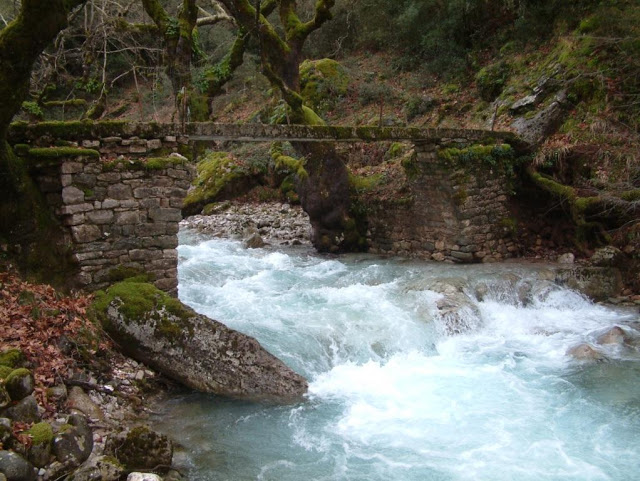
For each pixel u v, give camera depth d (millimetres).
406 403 6781
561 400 6867
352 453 5719
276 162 15336
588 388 7184
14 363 5398
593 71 13906
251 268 12266
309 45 25328
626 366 7848
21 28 6102
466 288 9930
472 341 8773
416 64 21453
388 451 5766
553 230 12836
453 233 12320
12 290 6383
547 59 15602
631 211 11367
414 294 9773
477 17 19547
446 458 5656
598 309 10281
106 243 7324
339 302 9555
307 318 8758
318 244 14094
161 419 6176
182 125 8000
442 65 19938
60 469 4680
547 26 17000
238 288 10516
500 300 9992
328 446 5828
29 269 6785
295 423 6254
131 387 6461
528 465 5535
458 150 11945
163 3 21062
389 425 6270
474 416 6484
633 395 6984
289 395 6801
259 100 24922
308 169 13680
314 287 10758
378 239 13961
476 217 12211
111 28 13016
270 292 10328
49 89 11742
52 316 6359
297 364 7422
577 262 11695
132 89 24625
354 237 14008
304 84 21516
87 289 7180
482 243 12312
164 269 7836
